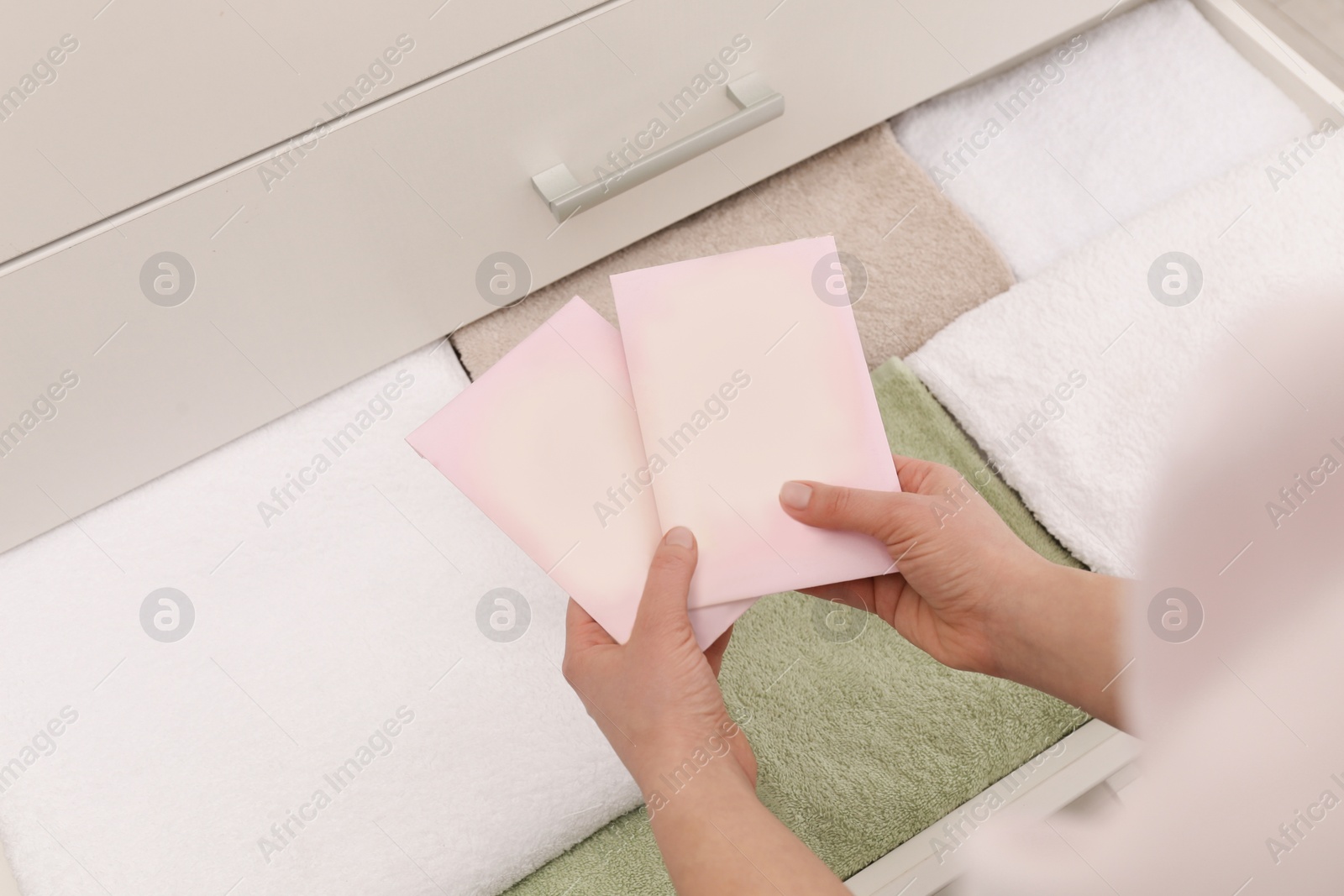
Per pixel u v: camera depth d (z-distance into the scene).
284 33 0.49
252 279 0.62
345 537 0.75
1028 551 0.49
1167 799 0.36
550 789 0.69
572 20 0.57
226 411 0.72
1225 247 0.77
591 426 0.52
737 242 0.84
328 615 0.73
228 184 0.55
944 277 0.83
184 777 0.69
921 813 0.67
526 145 0.64
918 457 0.77
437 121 0.58
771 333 0.52
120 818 0.68
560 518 0.51
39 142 0.47
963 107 0.89
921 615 0.54
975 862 0.63
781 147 0.78
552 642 0.73
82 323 0.58
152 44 0.46
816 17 0.67
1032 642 0.48
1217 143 0.85
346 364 0.74
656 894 0.67
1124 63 0.88
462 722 0.71
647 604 0.47
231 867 0.67
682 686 0.46
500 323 0.80
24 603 0.72
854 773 0.68
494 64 0.57
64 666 0.71
